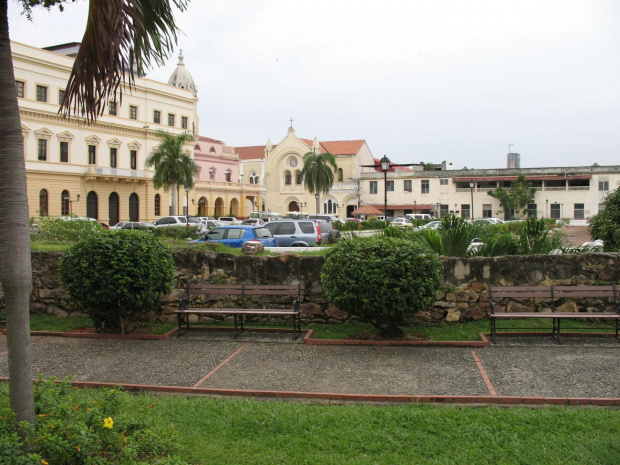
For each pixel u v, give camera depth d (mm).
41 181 42781
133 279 8250
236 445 4645
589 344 7637
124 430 4234
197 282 9789
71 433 3805
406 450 4512
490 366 6719
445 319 8953
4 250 3723
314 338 8266
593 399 5445
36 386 4594
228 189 64188
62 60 43688
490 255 10586
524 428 4844
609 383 5949
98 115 4305
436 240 10234
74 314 10055
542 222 10906
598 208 55719
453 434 4750
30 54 41125
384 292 7621
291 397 5891
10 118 3707
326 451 4535
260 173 74875
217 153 70000
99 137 47625
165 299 9750
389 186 64500
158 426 4535
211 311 8680
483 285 8945
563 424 4898
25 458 3281
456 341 7816
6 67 3701
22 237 3775
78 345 8195
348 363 7043
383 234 11117
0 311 10125
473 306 8953
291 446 4625
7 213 3709
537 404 5508
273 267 9594
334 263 8117
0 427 3695
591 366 6586
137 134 51375
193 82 74062
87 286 8219
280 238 20359
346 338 8219
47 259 10242
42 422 3961
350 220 44844
